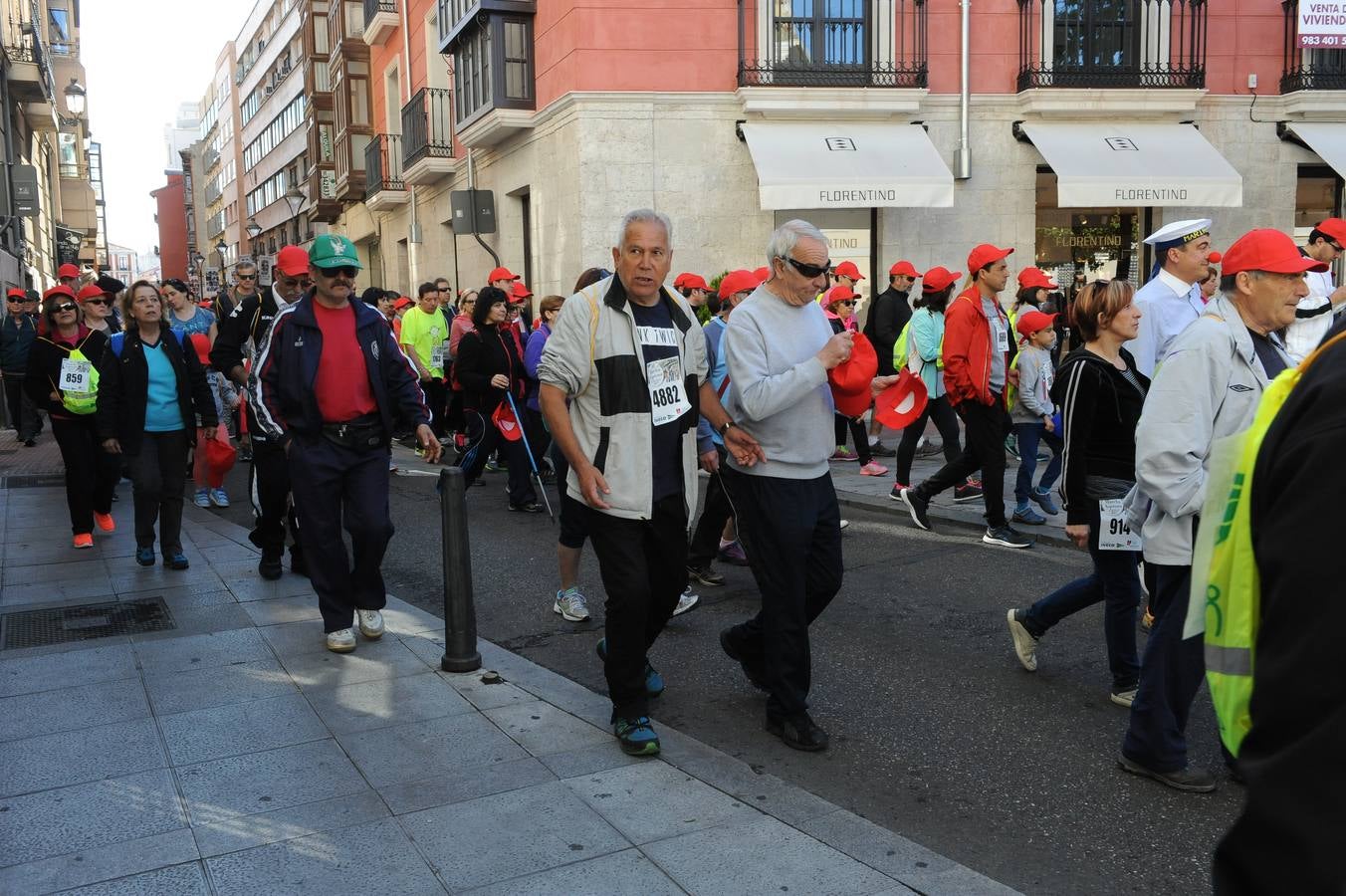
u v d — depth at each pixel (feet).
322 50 108.58
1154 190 47.96
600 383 12.32
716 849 9.99
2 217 69.77
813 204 45.93
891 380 14.47
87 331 24.72
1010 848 10.56
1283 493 3.38
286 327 16.10
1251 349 11.25
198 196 285.23
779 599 12.80
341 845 10.16
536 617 19.21
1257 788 3.12
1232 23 51.29
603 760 12.14
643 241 12.23
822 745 12.97
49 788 11.55
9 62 72.38
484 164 61.57
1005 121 50.34
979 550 23.34
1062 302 52.37
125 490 33.42
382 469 16.75
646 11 47.78
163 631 17.56
